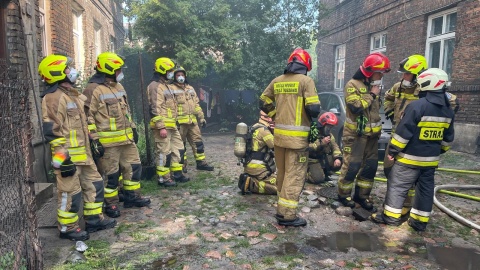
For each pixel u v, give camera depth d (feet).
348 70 49.80
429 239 12.58
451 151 29.76
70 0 26.08
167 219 14.08
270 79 44.24
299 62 12.99
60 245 11.55
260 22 43.42
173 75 18.83
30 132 9.48
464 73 29.68
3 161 9.00
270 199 16.72
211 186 18.81
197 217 14.35
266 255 11.22
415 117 12.37
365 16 44.52
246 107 44.96
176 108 19.13
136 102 42.98
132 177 15.28
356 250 11.66
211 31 38.19
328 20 55.31
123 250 11.43
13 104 9.16
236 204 15.90
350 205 15.37
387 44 40.29
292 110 12.82
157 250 11.45
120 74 14.24
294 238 12.54
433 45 34.22
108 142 13.92
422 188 13.04
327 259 10.92
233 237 12.50
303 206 15.66
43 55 21.08
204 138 38.78
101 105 13.75
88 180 12.61
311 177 19.17
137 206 15.52
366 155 15.07
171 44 37.68
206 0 39.52
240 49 43.14
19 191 9.00
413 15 35.73
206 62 38.73
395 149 12.76
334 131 28.63
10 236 9.07
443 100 12.46
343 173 15.21
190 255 11.12
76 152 11.77
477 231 13.28
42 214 13.92
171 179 19.13
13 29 16.15
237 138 17.16
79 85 24.22
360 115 14.19
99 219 12.93
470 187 18.40
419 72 13.61
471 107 29.12
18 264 8.76
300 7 45.60
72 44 26.50
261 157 17.15
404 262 10.87
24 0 16.98
